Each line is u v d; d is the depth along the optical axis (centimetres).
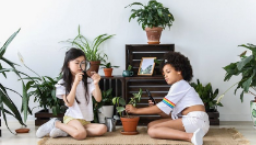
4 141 257
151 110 258
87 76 269
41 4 329
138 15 309
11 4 328
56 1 329
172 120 253
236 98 330
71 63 259
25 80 332
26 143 250
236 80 329
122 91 305
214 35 327
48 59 332
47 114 308
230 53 328
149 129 252
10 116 333
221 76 330
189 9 326
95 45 330
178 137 241
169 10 327
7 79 332
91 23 330
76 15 330
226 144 240
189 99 254
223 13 325
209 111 317
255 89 299
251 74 276
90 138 256
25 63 332
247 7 323
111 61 332
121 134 269
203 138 257
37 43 331
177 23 327
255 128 290
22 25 330
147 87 320
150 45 320
